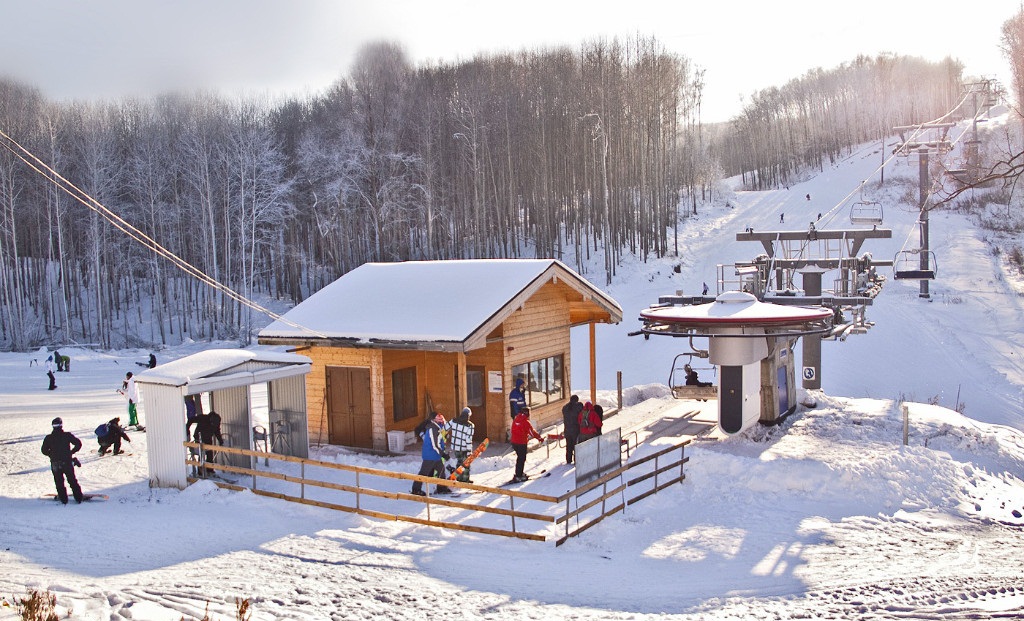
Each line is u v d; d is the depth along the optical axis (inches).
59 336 2615.7
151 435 662.5
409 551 487.5
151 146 2847.0
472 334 738.2
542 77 3102.9
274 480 676.7
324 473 704.4
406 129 2967.5
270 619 350.6
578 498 588.7
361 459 759.1
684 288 2442.2
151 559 462.3
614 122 2945.4
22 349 2405.3
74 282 2755.9
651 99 3021.7
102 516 567.8
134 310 2928.2
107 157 2691.9
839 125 5723.4
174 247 2876.5
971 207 2933.1
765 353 841.5
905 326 1797.5
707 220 3501.5
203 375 650.8
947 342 1691.7
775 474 666.2
